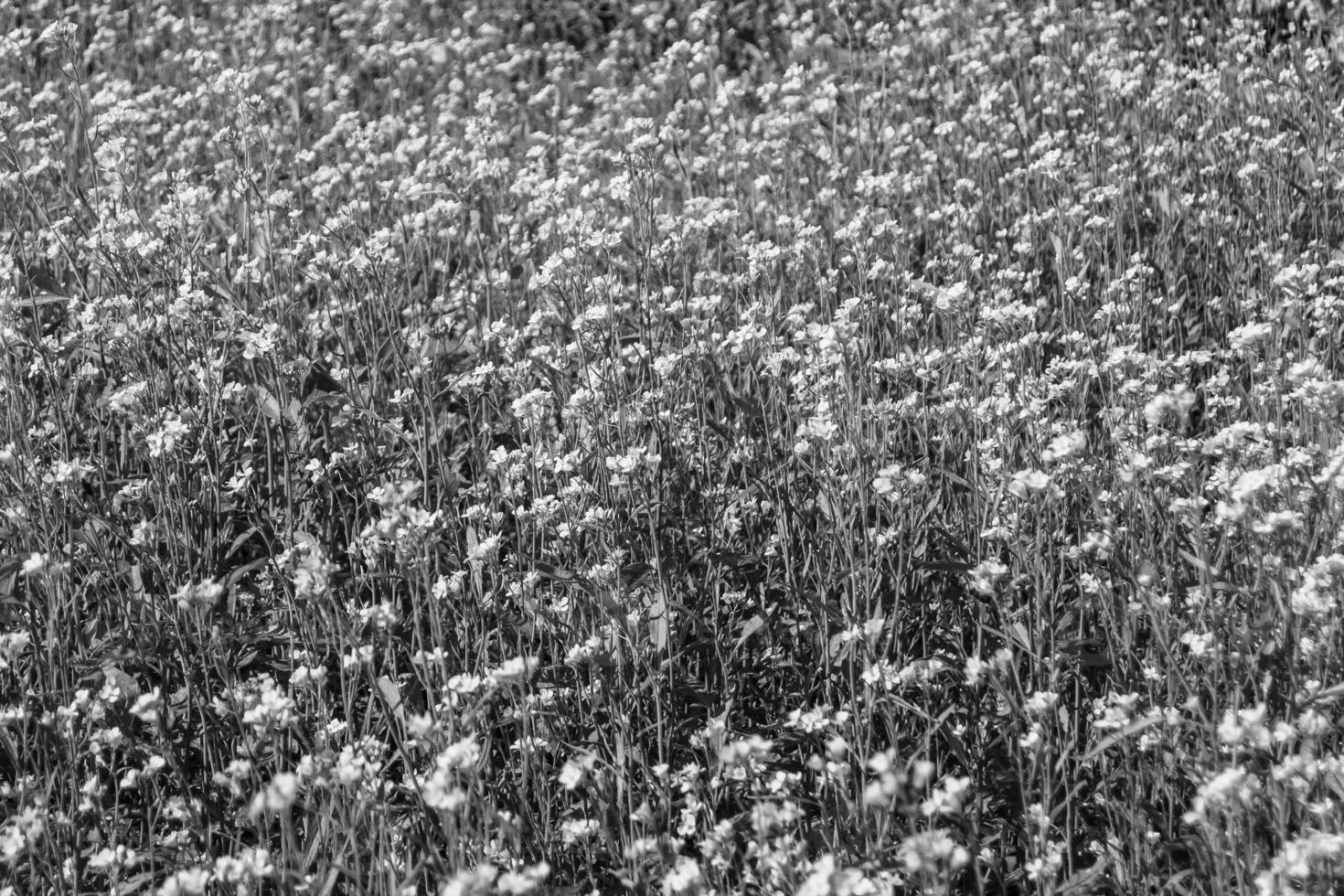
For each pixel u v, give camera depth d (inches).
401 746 124.0
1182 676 124.6
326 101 388.2
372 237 220.5
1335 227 237.0
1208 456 170.1
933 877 100.2
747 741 112.7
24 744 126.2
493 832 123.8
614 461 145.1
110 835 127.0
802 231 221.9
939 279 238.1
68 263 229.9
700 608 154.5
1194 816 104.4
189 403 188.2
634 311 224.7
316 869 121.6
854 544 148.9
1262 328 147.0
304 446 180.1
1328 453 131.5
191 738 141.1
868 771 126.0
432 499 174.2
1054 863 107.7
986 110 286.2
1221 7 361.1
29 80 343.6
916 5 398.6
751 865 115.3
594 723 136.5
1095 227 231.5
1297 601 111.6
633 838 118.6
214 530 166.6
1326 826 103.1
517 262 253.6
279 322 200.5
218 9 459.8
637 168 206.4
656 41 449.7
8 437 168.7
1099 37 347.3
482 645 139.1
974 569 132.8
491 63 415.5
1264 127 258.7
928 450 170.9
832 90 294.7
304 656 138.4
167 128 352.2
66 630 144.2
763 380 197.6
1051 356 213.6
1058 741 123.6
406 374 187.0
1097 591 131.5
